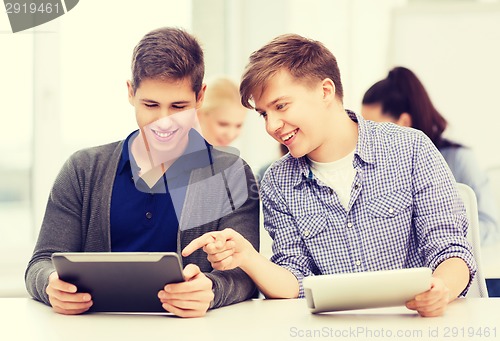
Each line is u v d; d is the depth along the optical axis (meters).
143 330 1.20
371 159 1.70
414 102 2.82
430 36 3.46
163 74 1.59
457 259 1.51
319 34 3.67
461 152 2.95
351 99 3.64
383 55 3.63
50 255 1.65
